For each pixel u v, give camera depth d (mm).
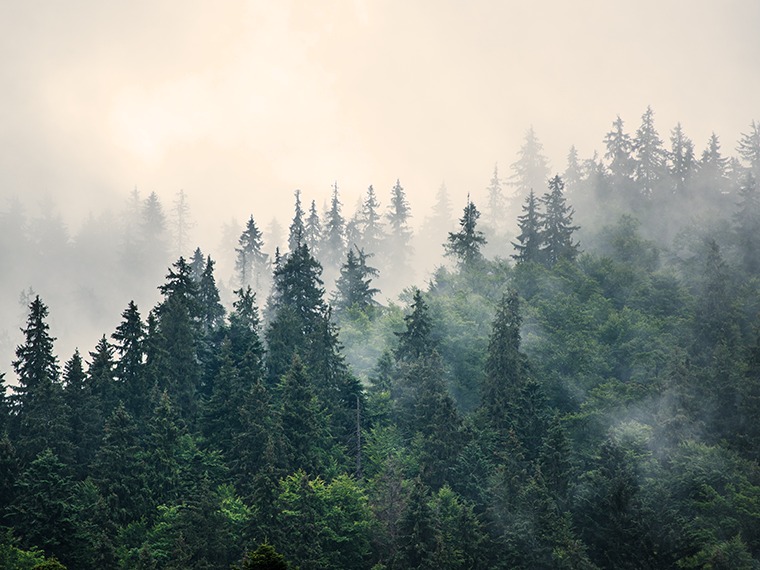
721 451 67625
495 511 63312
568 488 67375
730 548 57875
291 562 58344
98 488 63750
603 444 67625
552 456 67250
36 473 61094
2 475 62406
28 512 58906
